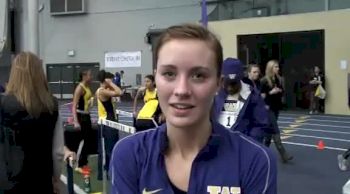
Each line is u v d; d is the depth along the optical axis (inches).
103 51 1138.0
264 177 55.0
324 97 759.7
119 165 56.7
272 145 444.5
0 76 747.4
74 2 1149.1
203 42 52.1
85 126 309.3
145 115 285.0
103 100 311.6
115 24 1122.0
